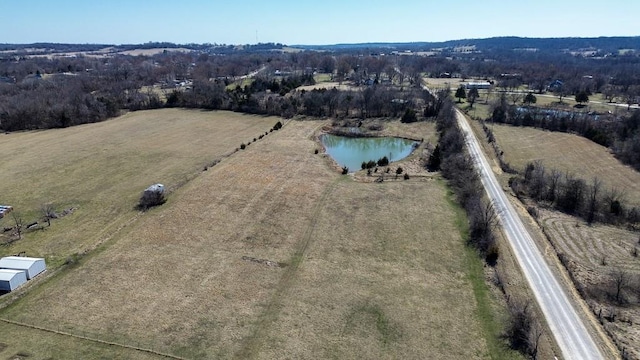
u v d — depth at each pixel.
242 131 119.62
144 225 61.03
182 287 46.94
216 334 40.09
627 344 40.06
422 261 53.62
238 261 52.59
